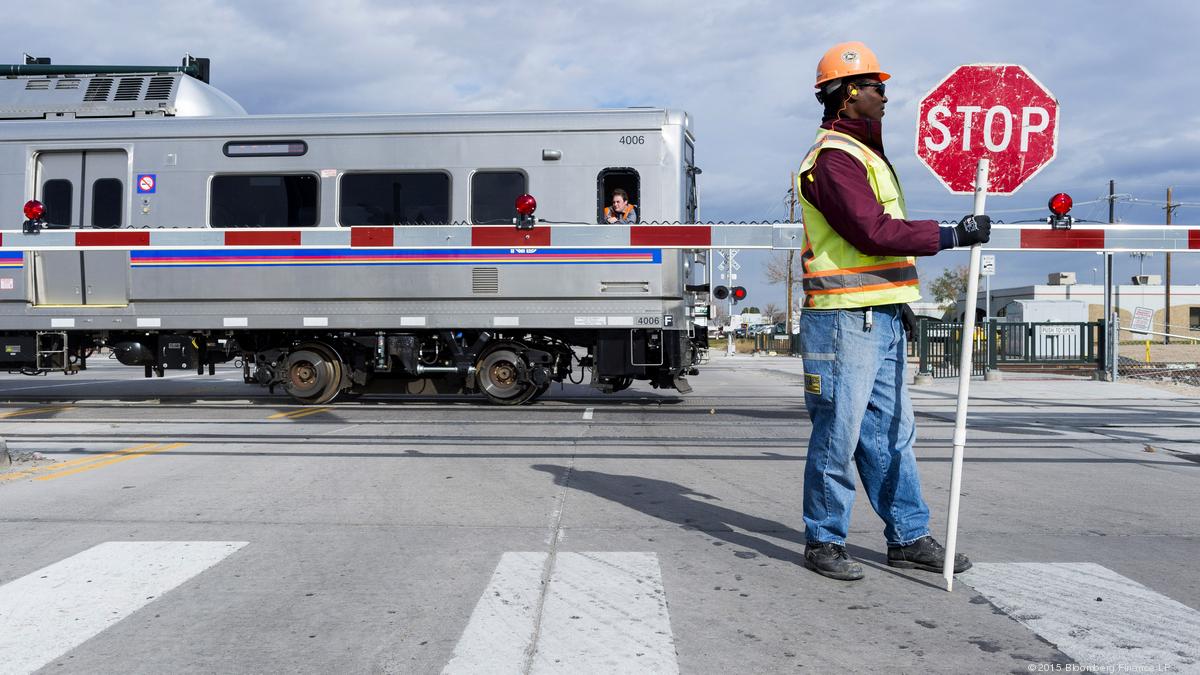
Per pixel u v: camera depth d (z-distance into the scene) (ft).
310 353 37.60
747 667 8.89
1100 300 179.32
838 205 11.28
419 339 37.68
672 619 10.32
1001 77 11.96
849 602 10.96
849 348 11.76
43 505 16.69
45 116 38.42
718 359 108.68
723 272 69.26
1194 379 59.88
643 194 35.99
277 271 36.29
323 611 10.65
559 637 9.72
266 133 37.11
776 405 38.91
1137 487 18.98
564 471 20.70
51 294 37.37
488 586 11.60
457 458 22.61
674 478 19.88
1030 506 16.96
